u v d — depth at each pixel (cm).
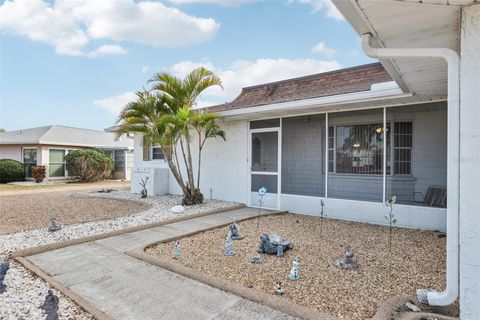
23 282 347
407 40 314
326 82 938
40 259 423
